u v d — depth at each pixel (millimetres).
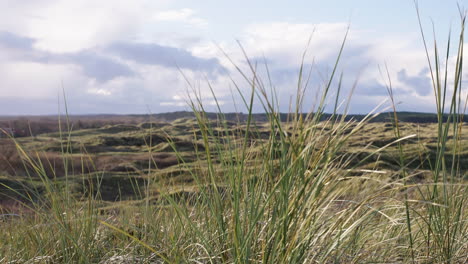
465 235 2633
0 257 2854
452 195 2574
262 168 2176
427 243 2506
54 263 2828
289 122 2111
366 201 2041
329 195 2146
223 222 2271
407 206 2377
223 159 2232
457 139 2500
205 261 2422
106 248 3088
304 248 2008
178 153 2445
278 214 1984
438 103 2438
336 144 2004
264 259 1961
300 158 1964
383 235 2865
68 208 2875
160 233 3033
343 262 2352
